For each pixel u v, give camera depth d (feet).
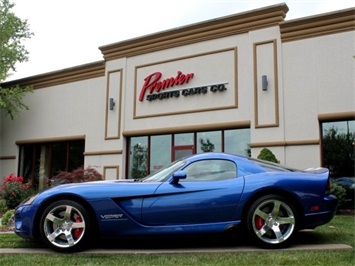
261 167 15.53
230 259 13.03
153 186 15.08
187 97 40.45
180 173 14.84
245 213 14.85
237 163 15.52
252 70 36.58
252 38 37.04
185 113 40.29
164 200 14.83
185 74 40.93
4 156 56.70
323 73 33.12
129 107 44.93
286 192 14.76
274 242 14.57
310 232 18.34
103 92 47.62
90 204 14.78
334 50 32.89
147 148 43.37
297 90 34.04
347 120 32.24
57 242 14.80
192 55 40.73
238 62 37.63
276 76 35.14
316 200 14.85
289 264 12.26
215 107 38.32
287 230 14.76
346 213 29.43
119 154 44.70
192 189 14.90
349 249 14.28
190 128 39.65
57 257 13.79
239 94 37.09
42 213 15.05
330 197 15.21
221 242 16.37
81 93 49.73
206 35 39.91
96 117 47.70
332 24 33.14
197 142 39.68
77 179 36.22
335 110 32.17
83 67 49.62
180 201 14.78
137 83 44.68
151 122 42.73
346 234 17.70
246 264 12.32
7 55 50.65
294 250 14.21
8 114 57.16
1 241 17.25
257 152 35.06
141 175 43.29
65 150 50.90
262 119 35.29
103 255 14.07
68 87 51.13
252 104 36.09
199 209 14.71
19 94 52.26
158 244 16.15
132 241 16.81
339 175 31.99
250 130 36.17
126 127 44.78
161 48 43.14
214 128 38.17
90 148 47.52
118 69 46.47
